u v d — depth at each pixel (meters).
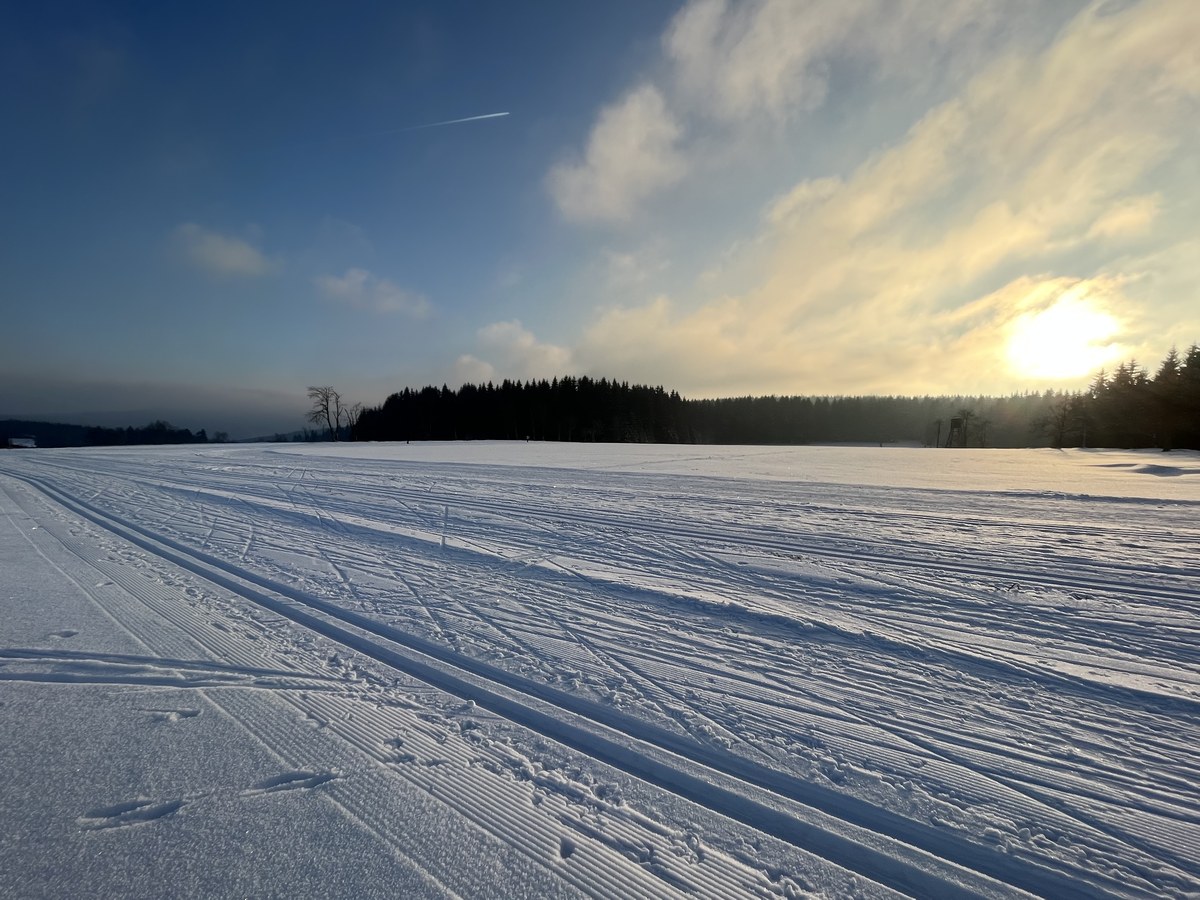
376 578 6.29
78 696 3.34
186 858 2.09
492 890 2.03
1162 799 2.68
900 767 2.90
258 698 3.40
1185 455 33.88
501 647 4.37
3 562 6.61
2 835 2.17
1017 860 2.30
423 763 2.80
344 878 2.04
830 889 2.13
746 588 5.98
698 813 2.53
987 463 26.02
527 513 10.62
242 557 7.20
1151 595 5.82
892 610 5.34
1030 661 4.23
